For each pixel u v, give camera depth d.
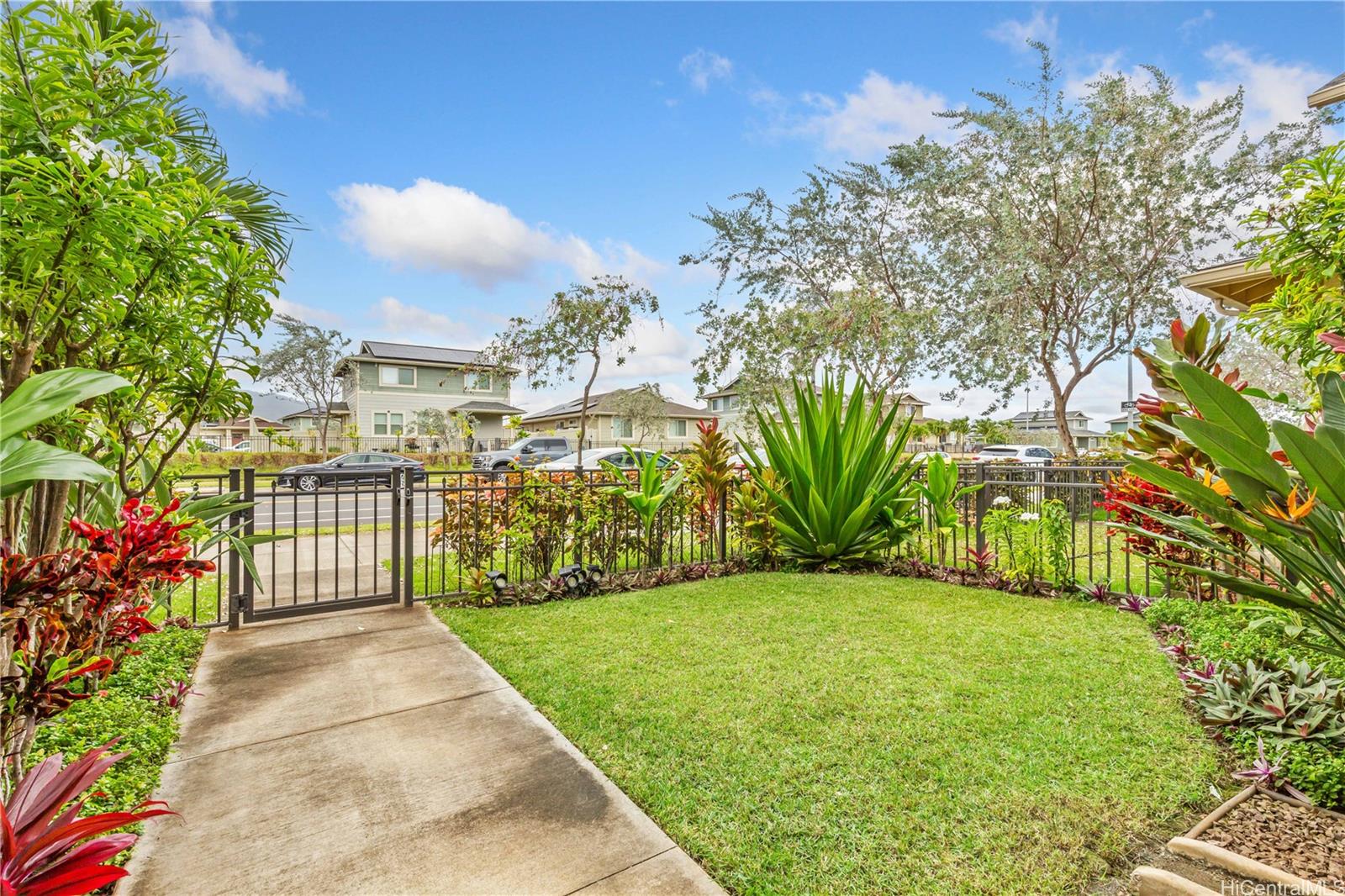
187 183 2.38
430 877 1.93
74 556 2.05
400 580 5.21
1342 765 2.20
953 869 1.91
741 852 2.01
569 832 2.15
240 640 4.23
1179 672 3.37
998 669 3.55
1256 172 11.64
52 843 1.24
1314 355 3.86
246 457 25.33
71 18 2.02
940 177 12.63
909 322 12.26
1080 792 2.30
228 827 2.17
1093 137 11.63
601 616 4.75
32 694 1.87
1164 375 3.38
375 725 2.97
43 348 2.33
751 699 3.18
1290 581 2.55
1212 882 1.80
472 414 33.75
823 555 6.61
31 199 1.79
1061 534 5.29
